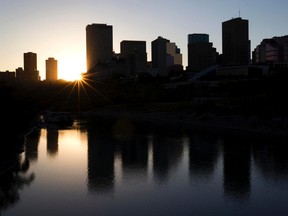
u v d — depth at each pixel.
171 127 150.88
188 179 66.94
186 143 106.56
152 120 187.75
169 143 107.06
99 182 65.62
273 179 66.19
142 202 54.69
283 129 123.81
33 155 91.75
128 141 112.75
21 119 125.44
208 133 128.25
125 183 64.88
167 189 60.97
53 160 85.38
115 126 161.12
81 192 59.81
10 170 75.38
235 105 183.12
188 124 161.62
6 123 99.12
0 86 122.44
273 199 55.50
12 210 52.06
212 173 70.94
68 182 65.81
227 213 50.06
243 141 108.38
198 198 56.25
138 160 83.56
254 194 57.91
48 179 68.06
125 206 53.09
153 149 97.19
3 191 60.75
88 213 50.53
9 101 110.62
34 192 60.12
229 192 58.91
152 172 72.38
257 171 71.94
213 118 160.62
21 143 110.44
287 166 75.62
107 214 50.06
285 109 154.62
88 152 94.94
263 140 109.56
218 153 89.94
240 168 74.31
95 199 56.31
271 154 87.94
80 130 147.88
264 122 135.75
